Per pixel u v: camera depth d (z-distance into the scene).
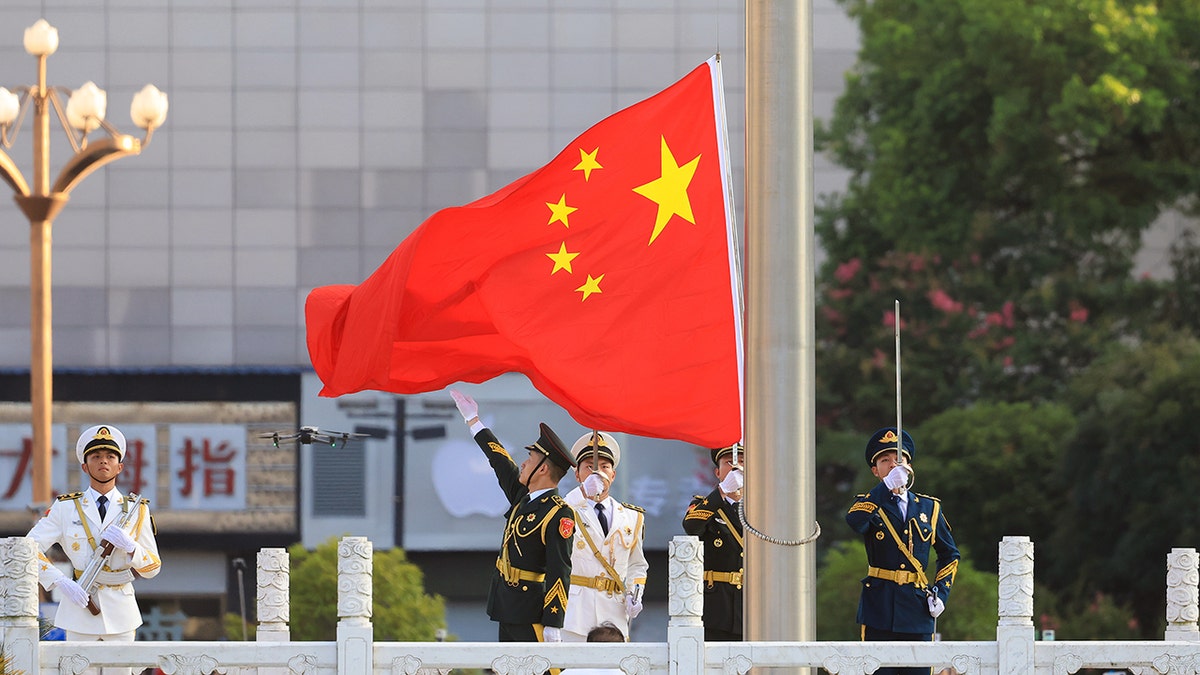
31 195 80.12
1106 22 103.31
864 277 114.25
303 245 128.25
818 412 114.38
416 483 122.94
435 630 90.50
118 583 38.81
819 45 128.12
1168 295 111.75
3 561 31.17
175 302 127.44
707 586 43.88
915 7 112.94
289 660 31.48
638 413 39.19
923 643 32.22
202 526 123.31
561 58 129.12
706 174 40.16
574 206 40.34
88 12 127.50
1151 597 97.81
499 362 42.41
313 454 123.50
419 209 128.75
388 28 128.75
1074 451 99.19
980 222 109.94
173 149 127.75
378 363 39.47
